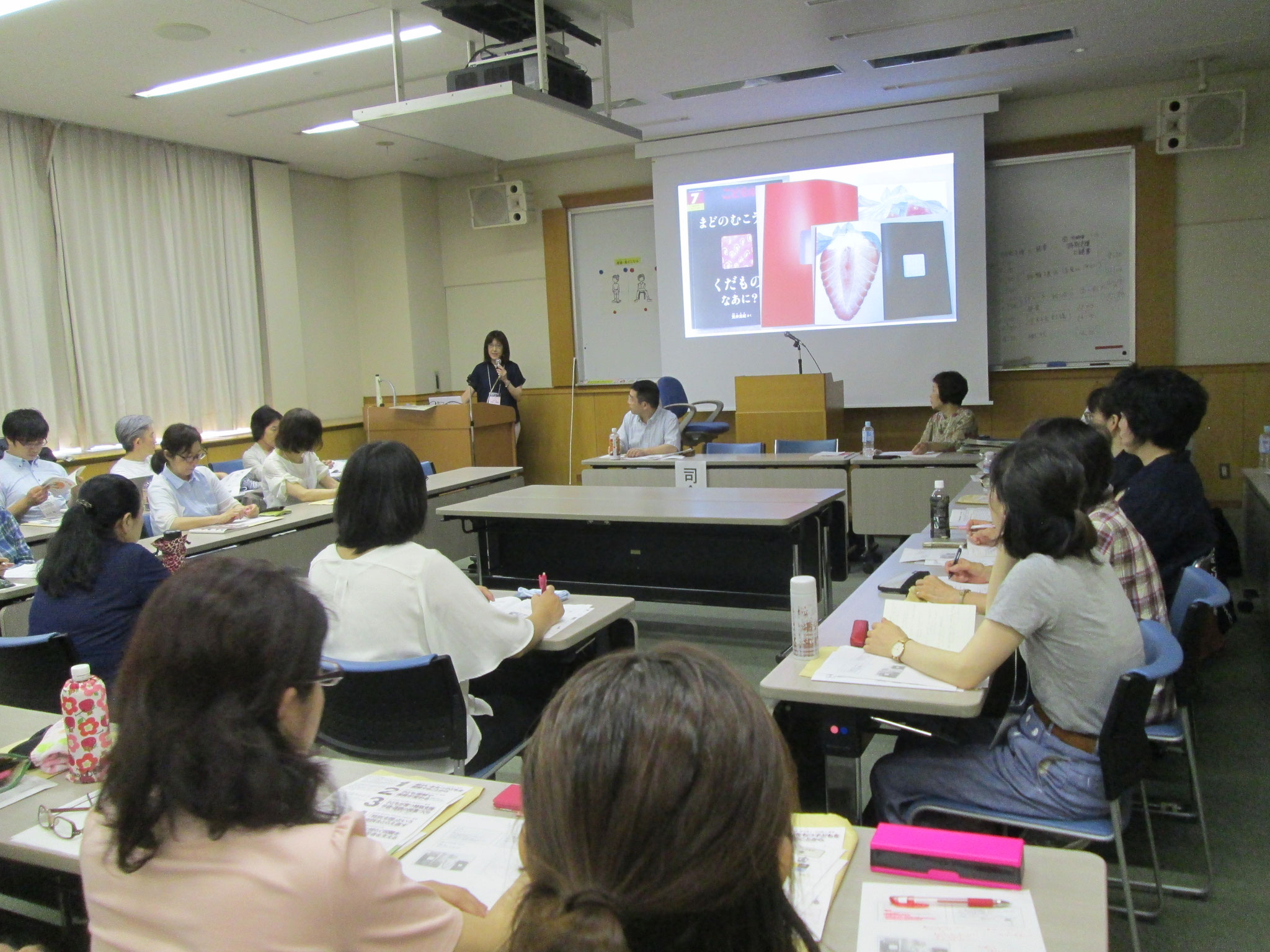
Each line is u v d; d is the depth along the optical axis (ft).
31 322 19.54
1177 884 7.13
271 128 21.27
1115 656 5.52
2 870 6.15
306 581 3.14
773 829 1.86
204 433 23.27
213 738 2.71
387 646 6.62
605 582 14.11
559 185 26.53
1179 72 19.81
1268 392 20.47
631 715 1.86
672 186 24.14
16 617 10.27
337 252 27.27
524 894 1.96
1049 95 21.36
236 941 2.63
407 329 27.35
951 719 6.69
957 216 21.61
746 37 16.46
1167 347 21.02
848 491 17.20
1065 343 21.93
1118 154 20.97
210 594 2.82
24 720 5.99
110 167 21.01
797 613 6.25
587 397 26.32
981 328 21.71
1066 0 15.30
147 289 21.81
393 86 18.34
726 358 24.13
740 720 1.90
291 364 25.44
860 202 22.43
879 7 15.31
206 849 2.74
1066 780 5.51
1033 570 5.52
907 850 3.68
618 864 1.78
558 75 12.60
